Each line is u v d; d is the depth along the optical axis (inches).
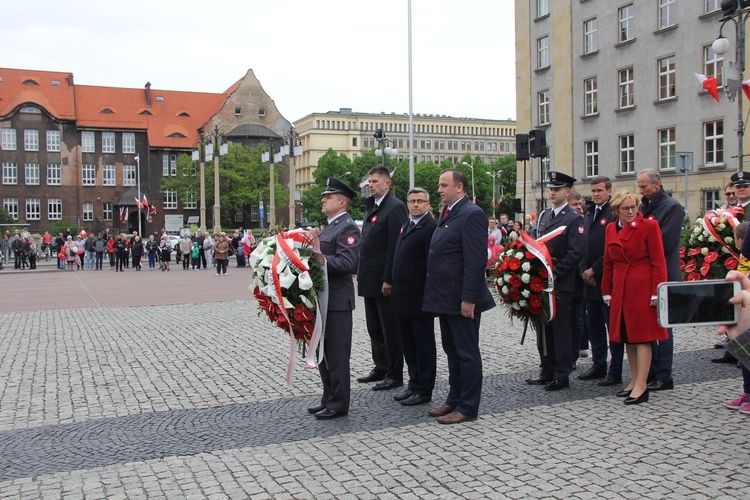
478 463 210.8
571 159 1617.9
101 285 1051.3
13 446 240.2
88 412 285.0
